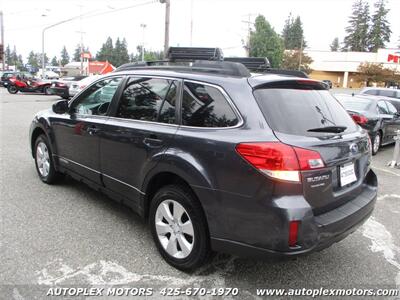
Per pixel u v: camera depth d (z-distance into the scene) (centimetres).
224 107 317
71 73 6456
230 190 296
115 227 430
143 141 368
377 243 421
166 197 347
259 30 6944
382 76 6000
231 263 363
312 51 7419
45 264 347
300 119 313
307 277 347
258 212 283
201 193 312
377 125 956
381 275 355
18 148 820
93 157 448
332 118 350
